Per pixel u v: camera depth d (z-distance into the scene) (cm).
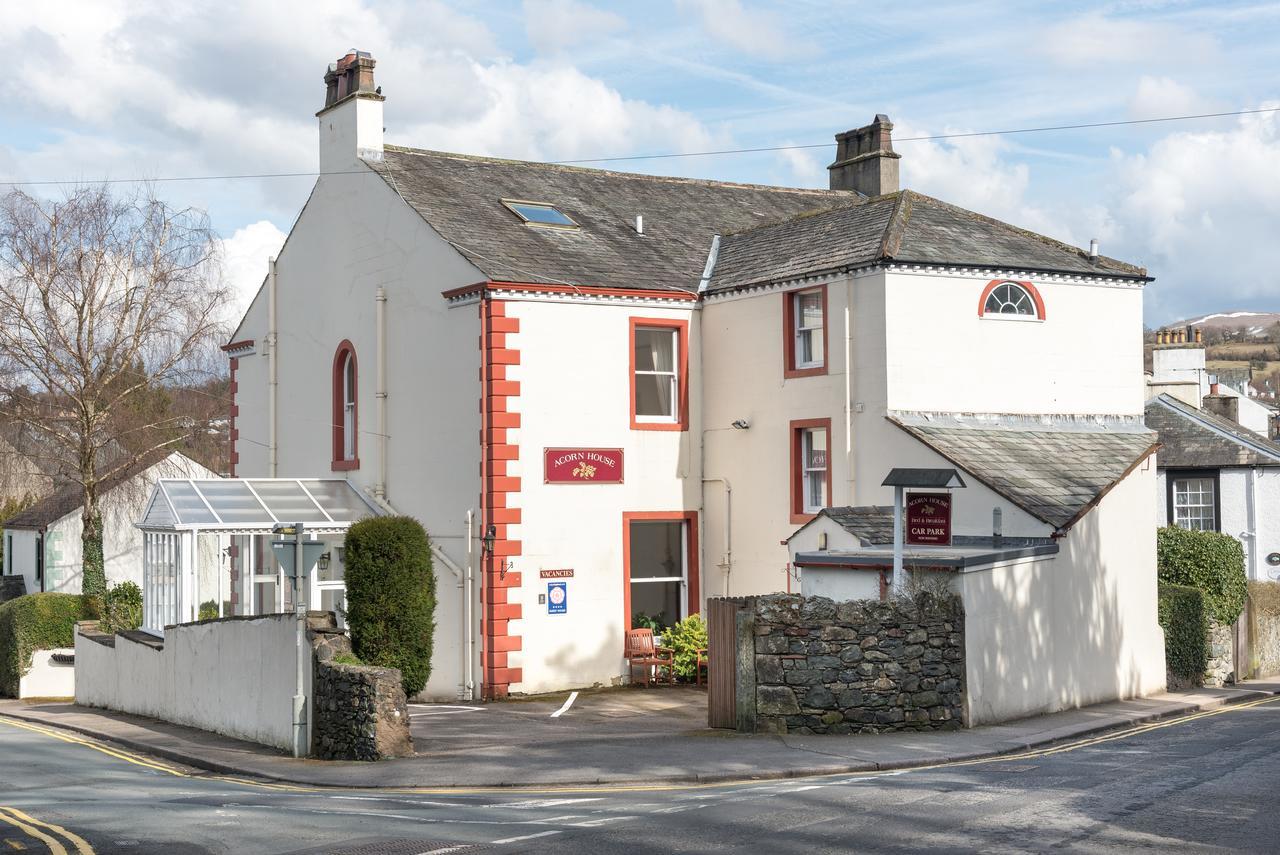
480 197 2744
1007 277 2383
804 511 2420
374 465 2689
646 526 2567
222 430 3944
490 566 2353
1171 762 1462
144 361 3762
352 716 1695
